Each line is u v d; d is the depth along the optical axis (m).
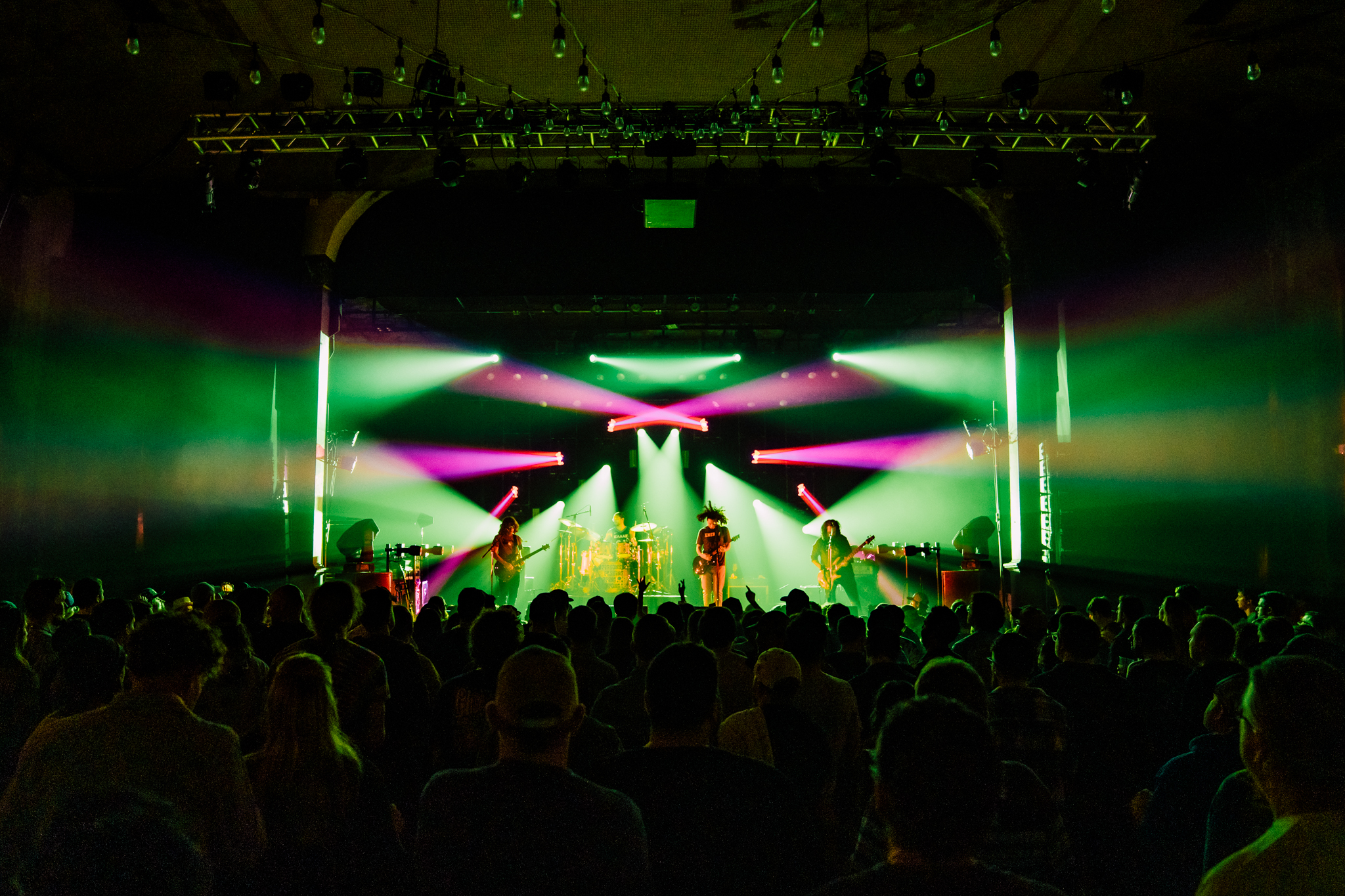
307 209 12.35
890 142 9.73
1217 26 9.03
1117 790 3.31
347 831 2.38
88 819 1.57
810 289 12.30
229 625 3.64
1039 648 4.89
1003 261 12.30
